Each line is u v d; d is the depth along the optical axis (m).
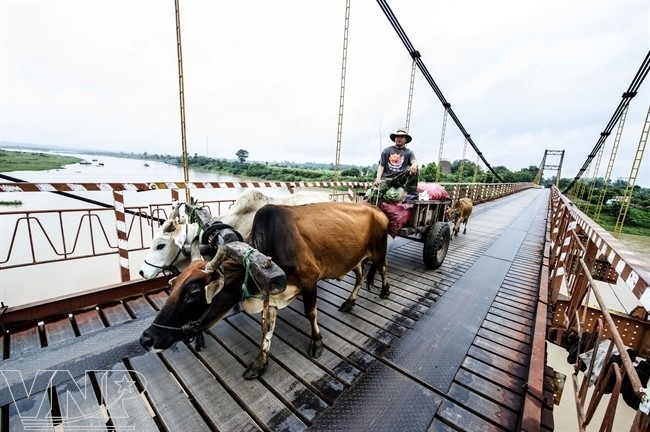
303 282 2.26
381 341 2.69
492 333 2.94
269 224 2.17
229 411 1.87
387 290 3.56
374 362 2.40
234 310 3.04
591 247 2.91
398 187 4.16
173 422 1.78
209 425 1.79
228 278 1.92
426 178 15.42
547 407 2.04
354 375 2.25
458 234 7.92
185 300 1.74
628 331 3.69
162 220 3.91
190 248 2.81
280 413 1.88
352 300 3.19
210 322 1.90
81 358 2.24
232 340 2.57
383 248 3.33
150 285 3.24
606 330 3.06
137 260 7.05
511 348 2.69
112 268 6.59
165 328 1.70
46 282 5.71
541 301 3.58
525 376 2.32
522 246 6.84
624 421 3.62
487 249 6.37
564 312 3.89
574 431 3.57
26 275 6.00
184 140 3.89
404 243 6.21
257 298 2.09
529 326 3.10
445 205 5.23
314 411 1.91
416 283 4.12
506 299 3.78
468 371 2.36
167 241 2.70
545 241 6.93
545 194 38.22
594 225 2.68
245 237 2.75
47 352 2.29
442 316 3.22
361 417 1.88
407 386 2.16
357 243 2.76
